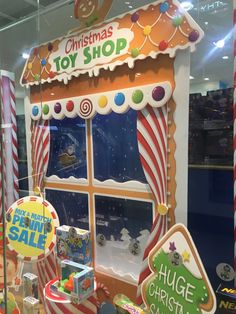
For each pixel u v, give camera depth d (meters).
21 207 1.27
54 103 1.37
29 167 1.43
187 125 0.97
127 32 1.09
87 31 1.21
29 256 1.22
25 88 1.46
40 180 1.47
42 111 1.43
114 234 1.23
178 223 0.93
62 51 1.31
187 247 0.85
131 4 1.08
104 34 1.16
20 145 1.41
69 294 1.14
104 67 1.17
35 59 1.41
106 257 1.25
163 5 1.00
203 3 0.92
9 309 1.07
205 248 0.95
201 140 0.95
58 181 1.41
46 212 1.32
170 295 0.88
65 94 1.33
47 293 1.17
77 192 1.35
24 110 1.45
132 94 1.10
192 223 0.98
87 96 1.25
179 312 0.85
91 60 1.21
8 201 1.27
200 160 0.95
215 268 0.93
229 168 0.90
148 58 1.05
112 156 1.21
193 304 0.82
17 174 1.35
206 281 0.80
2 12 1.34
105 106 1.19
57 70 1.34
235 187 0.88
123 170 1.18
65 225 1.39
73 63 1.27
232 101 0.88
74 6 1.24
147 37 1.04
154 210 1.09
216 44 0.90
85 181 1.31
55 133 1.40
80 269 1.19
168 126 1.02
